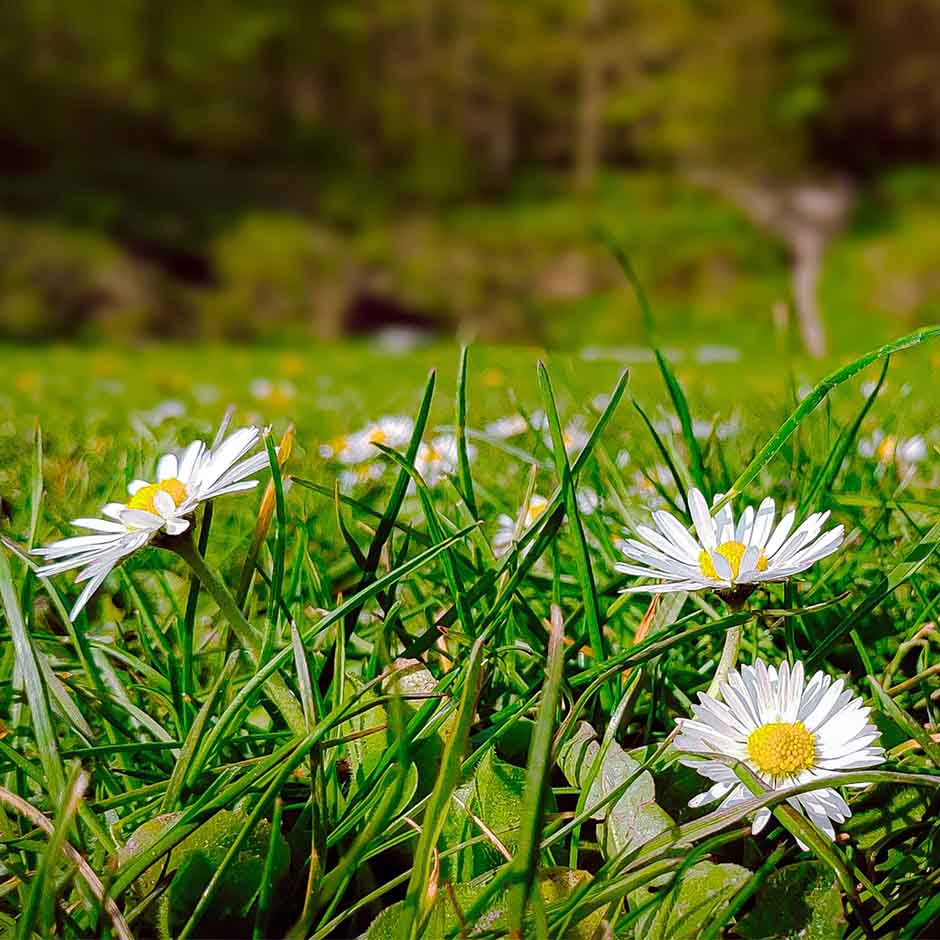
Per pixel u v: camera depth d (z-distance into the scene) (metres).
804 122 7.57
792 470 0.41
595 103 7.79
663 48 7.62
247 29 8.09
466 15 8.03
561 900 0.24
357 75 8.41
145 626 0.34
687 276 6.49
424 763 0.26
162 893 0.25
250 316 6.07
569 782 0.27
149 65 8.09
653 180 7.73
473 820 0.26
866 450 0.51
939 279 5.88
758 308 6.09
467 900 0.24
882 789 0.26
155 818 0.25
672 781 0.26
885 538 0.36
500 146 8.13
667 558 0.26
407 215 7.84
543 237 7.01
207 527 0.28
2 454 0.65
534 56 7.84
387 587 0.29
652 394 0.92
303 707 0.26
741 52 7.45
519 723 0.28
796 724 0.25
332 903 0.24
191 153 8.33
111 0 7.86
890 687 0.30
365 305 6.30
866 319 5.80
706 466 0.38
